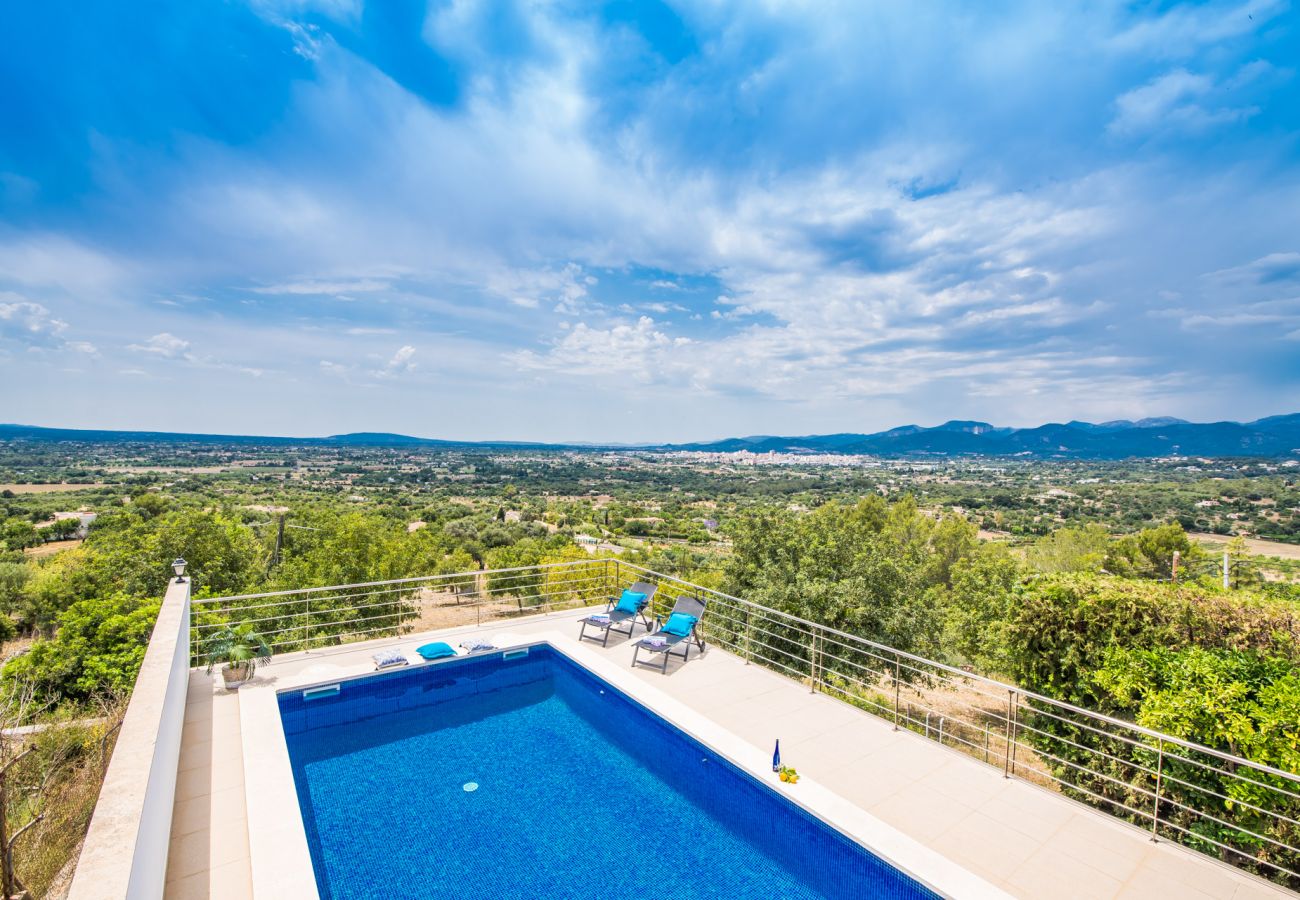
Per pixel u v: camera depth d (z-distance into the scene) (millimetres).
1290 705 5367
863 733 6465
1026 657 8430
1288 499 75250
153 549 27797
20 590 33562
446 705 7922
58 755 7402
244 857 4332
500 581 23391
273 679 7531
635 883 4695
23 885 4590
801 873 4852
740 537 17969
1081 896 4066
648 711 7105
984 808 5117
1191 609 7051
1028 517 75375
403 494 105750
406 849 5047
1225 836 5539
